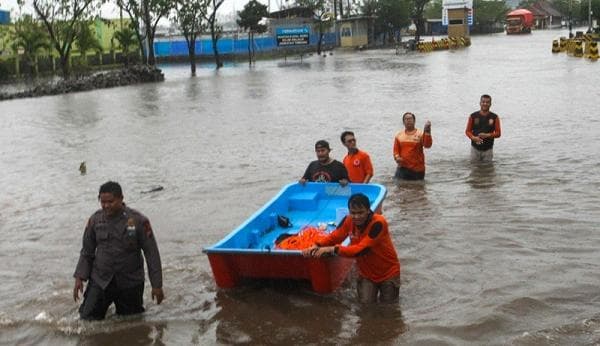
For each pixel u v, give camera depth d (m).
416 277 7.50
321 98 28.89
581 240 8.46
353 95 29.39
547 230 8.93
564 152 14.23
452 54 60.16
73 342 6.34
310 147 16.88
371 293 6.83
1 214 11.58
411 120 12.30
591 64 38.88
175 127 22.00
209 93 34.94
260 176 13.66
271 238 8.12
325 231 7.86
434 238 8.86
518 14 113.38
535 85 28.50
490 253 8.14
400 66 47.50
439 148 15.77
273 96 31.09
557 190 11.09
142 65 51.12
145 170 14.94
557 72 34.53
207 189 12.70
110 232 6.55
